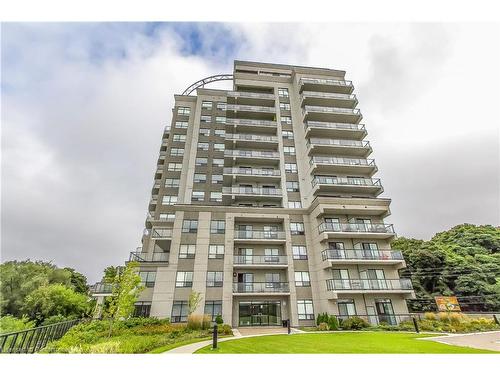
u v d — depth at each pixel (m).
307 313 25.16
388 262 26.09
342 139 35.28
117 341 12.57
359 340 15.20
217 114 40.47
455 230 56.56
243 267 26.38
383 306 25.09
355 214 29.23
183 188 34.69
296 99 39.00
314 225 28.61
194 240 27.05
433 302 42.03
